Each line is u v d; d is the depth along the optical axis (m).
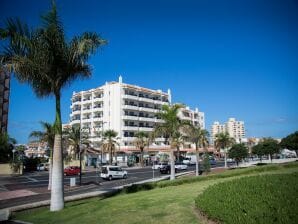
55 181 15.77
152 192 18.75
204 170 40.44
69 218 13.19
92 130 93.38
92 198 21.38
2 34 14.88
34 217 14.55
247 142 124.88
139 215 11.70
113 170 42.03
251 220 7.21
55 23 15.65
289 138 67.44
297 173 12.13
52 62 15.72
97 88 96.00
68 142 56.69
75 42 16.17
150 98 101.06
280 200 7.96
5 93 77.44
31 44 15.27
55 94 16.34
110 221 11.48
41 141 28.53
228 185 11.30
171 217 10.77
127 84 93.94
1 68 15.06
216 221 9.04
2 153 64.06
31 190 30.22
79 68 16.55
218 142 62.72
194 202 12.56
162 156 83.50
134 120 93.38
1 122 75.56
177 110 31.66
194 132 33.28
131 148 85.88
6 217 15.30
